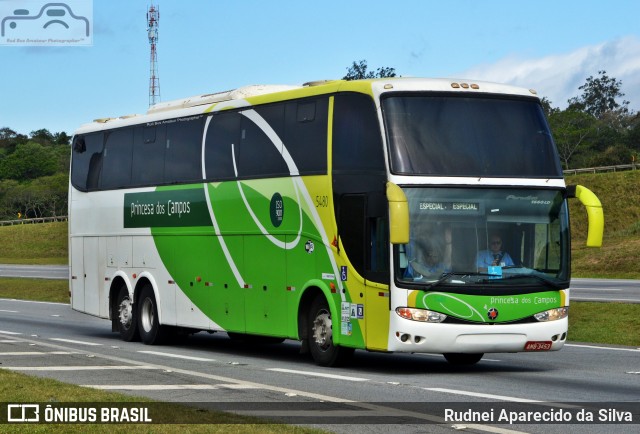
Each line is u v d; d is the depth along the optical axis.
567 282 16.22
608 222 70.75
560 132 117.81
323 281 17.17
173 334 22.47
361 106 16.50
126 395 12.48
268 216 18.67
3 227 109.25
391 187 15.23
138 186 23.16
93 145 25.23
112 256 24.16
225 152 20.11
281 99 18.55
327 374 16.00
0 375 14.45
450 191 15.79
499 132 16.33
